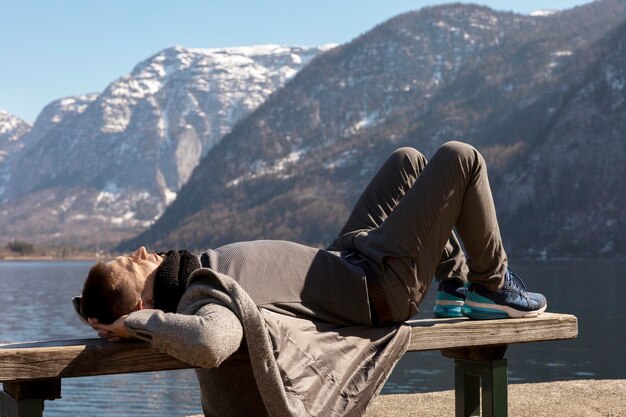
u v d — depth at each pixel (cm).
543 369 3612
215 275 230
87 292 245
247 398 261
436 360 4125
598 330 4912
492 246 286
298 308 258
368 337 267
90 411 3006
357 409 250
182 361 224
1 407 235
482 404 307
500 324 291
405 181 313
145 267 253
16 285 12569
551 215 16000
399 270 272
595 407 429
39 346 225
